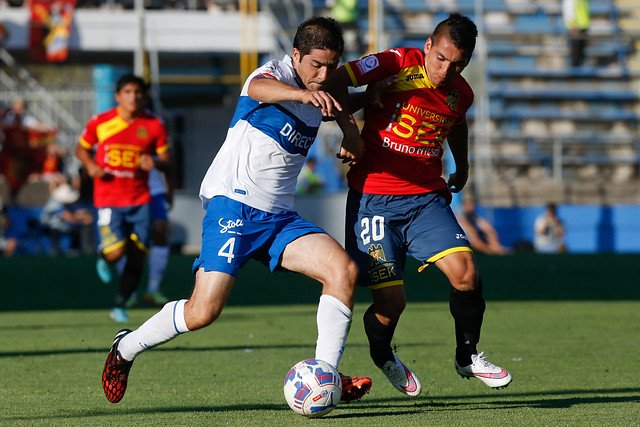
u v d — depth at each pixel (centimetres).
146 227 3491
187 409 1780
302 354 2583
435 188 1941
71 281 5188
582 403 1830
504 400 1883
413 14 9412
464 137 2034
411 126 1919
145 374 2238
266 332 3111
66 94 7756
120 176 3456
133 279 3506
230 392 1981
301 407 1644
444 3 9488
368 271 1894
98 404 1842
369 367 2344
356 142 1817
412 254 1933
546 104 9188
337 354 1709
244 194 1734
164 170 3503
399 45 9069
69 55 9012
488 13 9588
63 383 2108
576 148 8762
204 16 8575
